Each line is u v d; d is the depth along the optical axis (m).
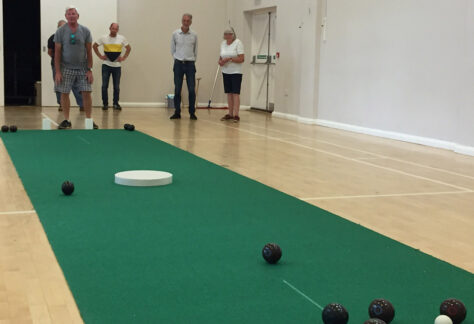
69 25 8.21
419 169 6.15
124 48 13.12
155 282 2.66
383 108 8.92
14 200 4.20
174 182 4.95
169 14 13.41
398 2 8.52
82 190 4.53
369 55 9.17
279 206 4.22
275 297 2.52
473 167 6.38
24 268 2.83
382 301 2.25
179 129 9.00
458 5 7.52
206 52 13.75
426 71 8.09
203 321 2.26
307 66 10.68
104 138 7.56
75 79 8.49
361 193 4.86
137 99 13.45
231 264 2.93
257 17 12.97
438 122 7.93
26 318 2.28
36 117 10.32
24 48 13.86
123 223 3.64
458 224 3.96
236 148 7.18
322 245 3.32
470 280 2.81
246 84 13.34
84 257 2.98
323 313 2.16
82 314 2.30
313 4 10.41
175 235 3.42
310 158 6.62
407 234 3.68
